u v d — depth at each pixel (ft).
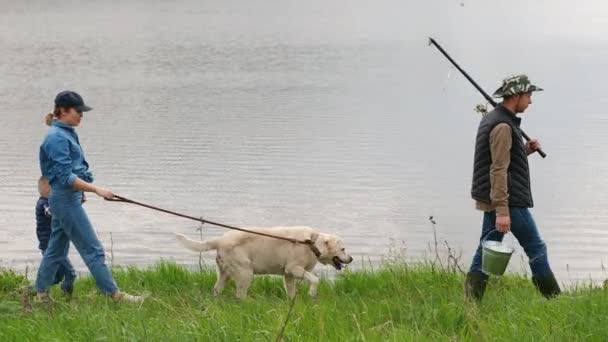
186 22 321.73
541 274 27.14
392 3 451.53
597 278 45.78
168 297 28.91
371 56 202.28
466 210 65.51
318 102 126.52
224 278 30.73
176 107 123.03
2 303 26.68
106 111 119.55
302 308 23.58
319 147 90.84
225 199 69.31
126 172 79.25
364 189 72.54
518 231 27.07
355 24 309.01
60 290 30.63
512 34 255.50
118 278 33.17
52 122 28.12
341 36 258.98
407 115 114.52
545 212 64.54
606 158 84.38
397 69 175.63
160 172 79.25
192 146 91.91
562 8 401.08
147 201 68.49
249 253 30.19
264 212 65.46
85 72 172.96
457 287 29.01
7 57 202.39
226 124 106.93
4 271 33.86
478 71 167.73
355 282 31.27
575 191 71.31
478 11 380.17
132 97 134.82
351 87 145.07
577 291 27.99
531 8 402.31
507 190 26.48
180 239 30.40
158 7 421.59
